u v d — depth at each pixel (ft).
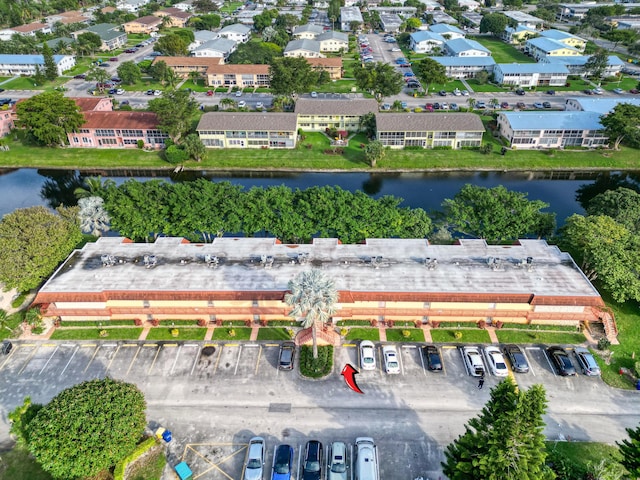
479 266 236.84
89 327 229.86
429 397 197.06
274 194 275.18
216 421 187.73
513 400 151.94
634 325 228.63
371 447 173.06
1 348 216.74
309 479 165.27
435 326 229.04
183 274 232.53
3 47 652.89
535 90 563.07
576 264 239.50
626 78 607.78
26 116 410.52
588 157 415.03
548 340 221.46
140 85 580.71
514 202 265.13
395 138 424.46
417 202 359.25
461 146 428.56
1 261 226.17
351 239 260.83
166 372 207.82
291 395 198.08
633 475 150.82
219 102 522.88
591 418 187.83
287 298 184.65
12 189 391.45
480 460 141.90
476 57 611.47
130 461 169.68
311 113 454.81
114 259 239.71
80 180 406.62
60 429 152.76
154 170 414.21
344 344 220.84
